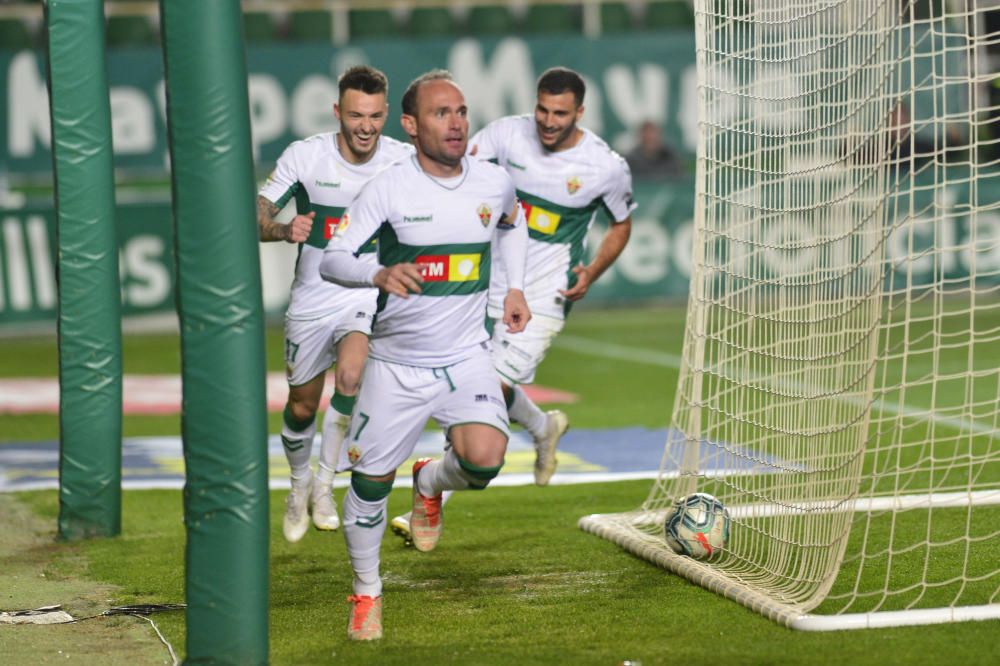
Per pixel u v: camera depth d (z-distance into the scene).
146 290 61.28
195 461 14.57
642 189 64.19
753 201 21.84
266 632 14.87
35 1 63.66
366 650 16.14
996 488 25.72
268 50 62.12
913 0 16.98
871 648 15.67
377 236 16.70
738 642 16.11
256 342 14.56
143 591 19.88
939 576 19.22
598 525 23.02
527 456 31.98
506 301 18.19
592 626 17.09
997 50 52.31
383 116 20.58
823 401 18.95
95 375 23.80
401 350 16.78
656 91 64.00
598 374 46.97
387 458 16.69
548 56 63.16
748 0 21.12
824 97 19.28
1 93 60.78
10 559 22.47
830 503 17.89
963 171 59.84
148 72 61.94
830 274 18.70
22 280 59.81
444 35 67.31
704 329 21.84
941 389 40.97
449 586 19.67
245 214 14.44
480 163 17.02
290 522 22.11
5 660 16.11
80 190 23.45
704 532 20.19
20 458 33.25
